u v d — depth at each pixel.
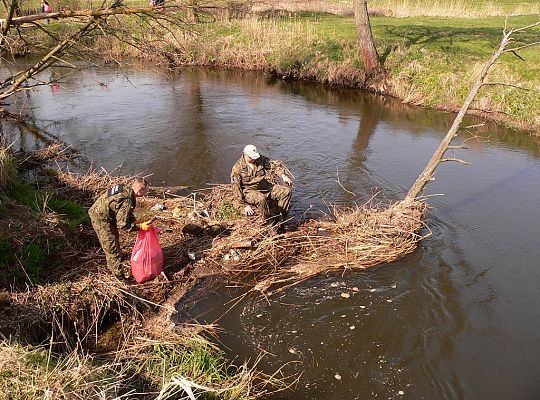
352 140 13.21
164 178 10.64
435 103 15.89
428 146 12.87
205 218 8.30
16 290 5.99
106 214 6.21
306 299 6.73
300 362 5.68
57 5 8.88
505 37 7.66
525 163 11.79
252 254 7.59
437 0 30.44
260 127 14.05
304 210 9.34
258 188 8.29
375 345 5.95
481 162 11.85
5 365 4.18
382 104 16.47
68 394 3.91
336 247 7.94
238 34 22.03
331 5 28.89
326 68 18.67
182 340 5.78
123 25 9.38
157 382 5.05
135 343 5.73
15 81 8.68
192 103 16.25
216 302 6.63
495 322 6.41
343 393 5.28
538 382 5.47
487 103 14.78
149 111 15.33
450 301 6.77
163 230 8.09
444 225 8.85
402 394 5.28
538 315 6.56
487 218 9.13
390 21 24.64
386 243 7.96
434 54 17.98
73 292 6.07
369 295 6.84
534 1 31.70
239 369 5.51
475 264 7.67
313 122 14.59
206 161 11.58
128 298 6.33
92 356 5.31
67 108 15.52
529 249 8.12
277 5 26.91
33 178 9.98
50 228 6.98
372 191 10.26
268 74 20.34
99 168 11.09
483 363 5.73
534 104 14.19
